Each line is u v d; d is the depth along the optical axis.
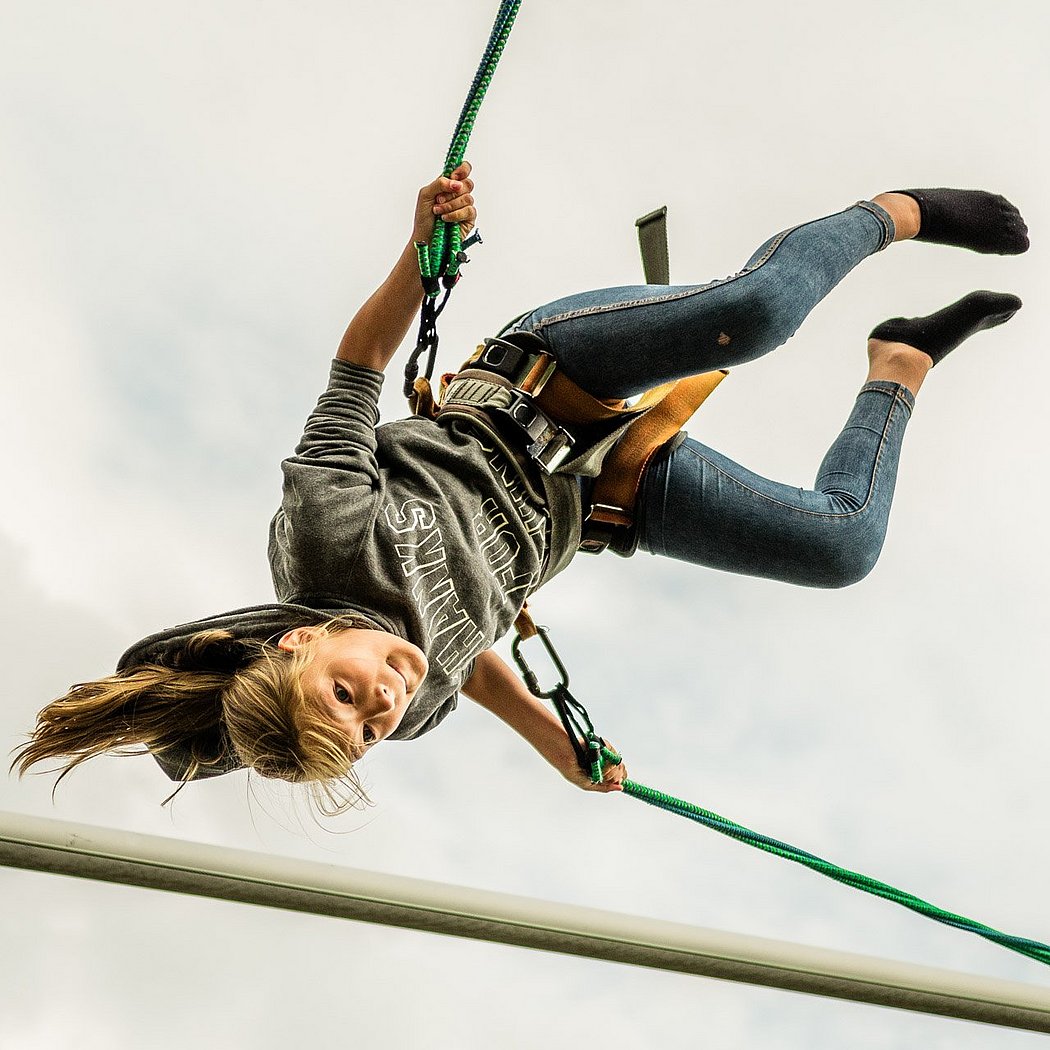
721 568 2.67
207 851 2.06
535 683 2.74
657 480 2.57
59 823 2.00
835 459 2.81
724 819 2.77
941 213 2.82
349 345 2.35
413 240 2.33
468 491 2.35
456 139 2.31
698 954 2.30
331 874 2.12
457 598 2.30
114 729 2.25
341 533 2.22
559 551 2.46
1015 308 3.03
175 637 2.27
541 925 2.22
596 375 2.42
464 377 2.46
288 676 2.14
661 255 2.73
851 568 2.68
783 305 2.41
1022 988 2.48
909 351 2.95
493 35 2.26
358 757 2.18
